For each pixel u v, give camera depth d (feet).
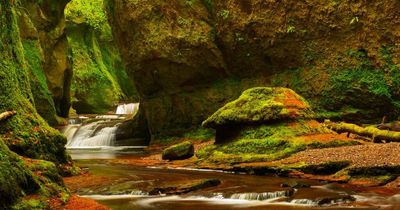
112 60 187.01
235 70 89.04
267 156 53.47
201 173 50.80
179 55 90.79
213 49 89.71
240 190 37.58
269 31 82.23
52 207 27.58
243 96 61.31
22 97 45.47
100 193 38.32
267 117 58.08
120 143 108.17
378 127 63.67
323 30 77.10
